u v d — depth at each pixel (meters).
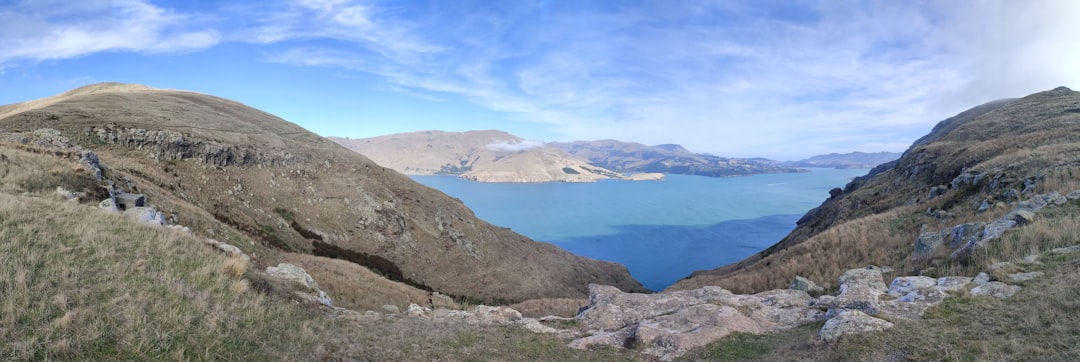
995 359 8.19
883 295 13.73
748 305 16.05
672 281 117.75
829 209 62.97
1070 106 53.78
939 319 10.91
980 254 16.14
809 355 10.45
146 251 13.56
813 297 17.58
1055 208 18.73
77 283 10.42
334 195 68.19
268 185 62.41
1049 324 9.12
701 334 12.50
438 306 28.83
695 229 182.88
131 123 56.62
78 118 54.06
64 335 8.34
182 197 45.91
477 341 12.96
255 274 15.21
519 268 78.19
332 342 11.46
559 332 14.69
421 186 94.31
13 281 9.52
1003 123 57.53
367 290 25.27
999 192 27.28
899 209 35.53
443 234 75.12
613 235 175.50
